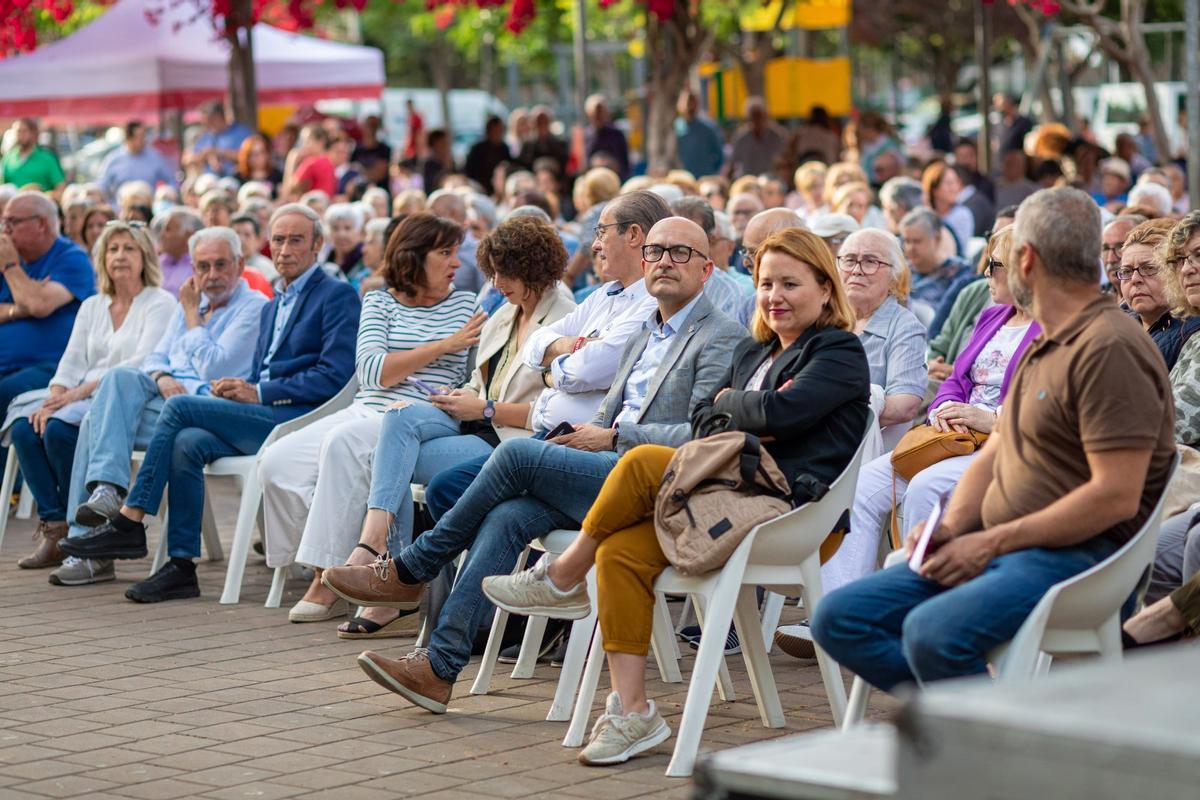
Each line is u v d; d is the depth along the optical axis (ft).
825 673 22.15
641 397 25.73
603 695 25.18
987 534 18.19
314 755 21.93
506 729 23.30
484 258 29.50
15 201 41.98
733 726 23.39
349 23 184.24
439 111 165.68
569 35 150.30
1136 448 17.44
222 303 36.68
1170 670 9.97
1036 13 114.01
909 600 18.72
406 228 31.96
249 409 33.55
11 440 38.22
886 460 27.17
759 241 32.42
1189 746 8.44
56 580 34.96
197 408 33.27
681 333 25.34
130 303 38.78
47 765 21.53
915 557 18.86
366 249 47.88
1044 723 8.86
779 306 22.27
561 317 29.40
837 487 21.42
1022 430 18.43
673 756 20.83
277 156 93.76
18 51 86.12
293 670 27.09
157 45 90.58
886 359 29.43
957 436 25.59
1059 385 17.99
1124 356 17.60
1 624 31.01
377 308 32.24
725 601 20.71
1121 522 18.06
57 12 84.53
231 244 36.55
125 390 35.04
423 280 31.83
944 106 110.11
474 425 29.43
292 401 33.86
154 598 33.06
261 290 43.11
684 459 21.06
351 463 30.35
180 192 82.74
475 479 24.12
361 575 26.02
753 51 124.98
